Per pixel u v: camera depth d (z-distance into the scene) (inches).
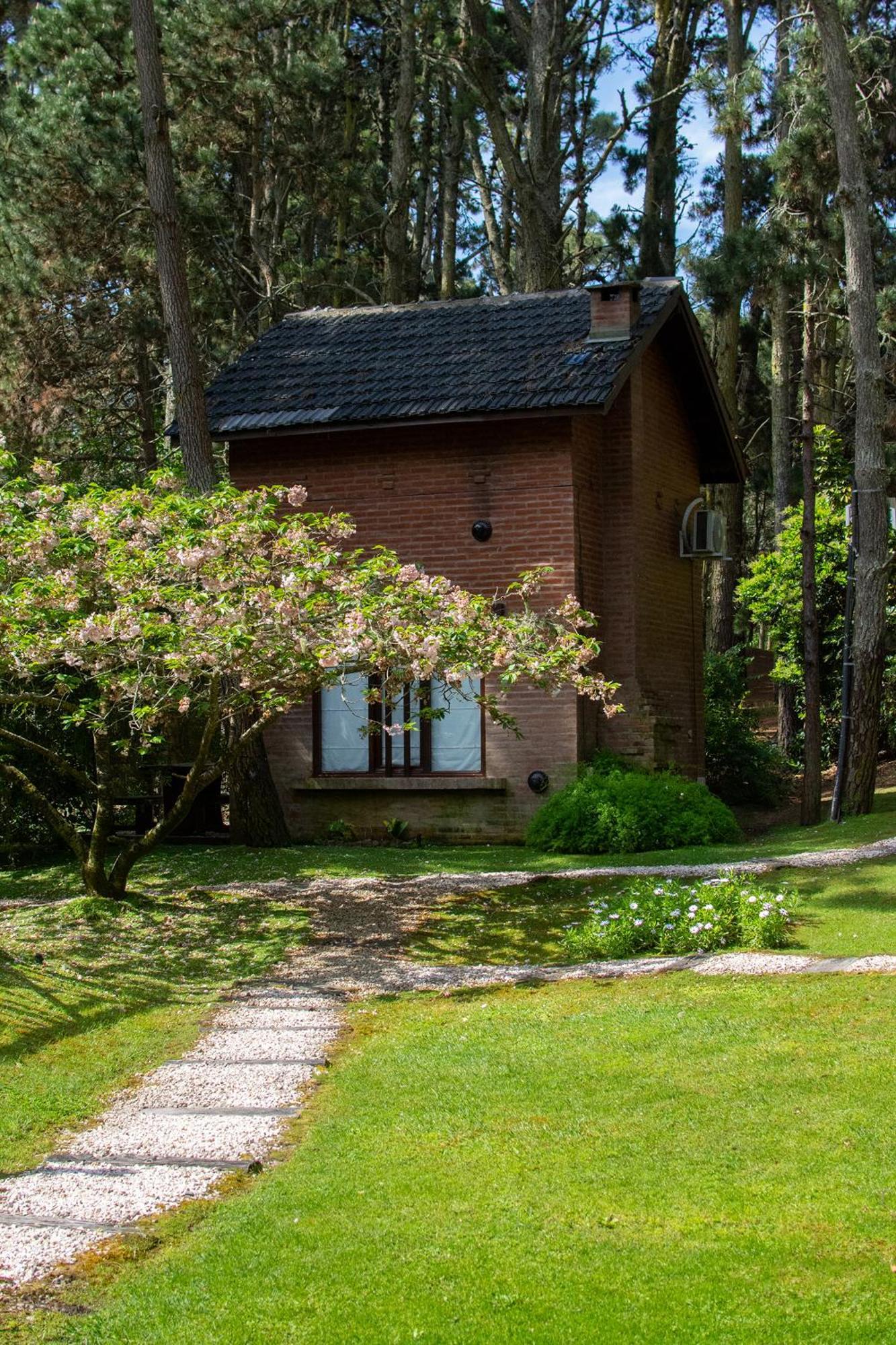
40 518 462.0
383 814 669.3
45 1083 311.6
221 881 551.5
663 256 1198.9
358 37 1233.4
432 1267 200.2
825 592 865.5
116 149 861.8
